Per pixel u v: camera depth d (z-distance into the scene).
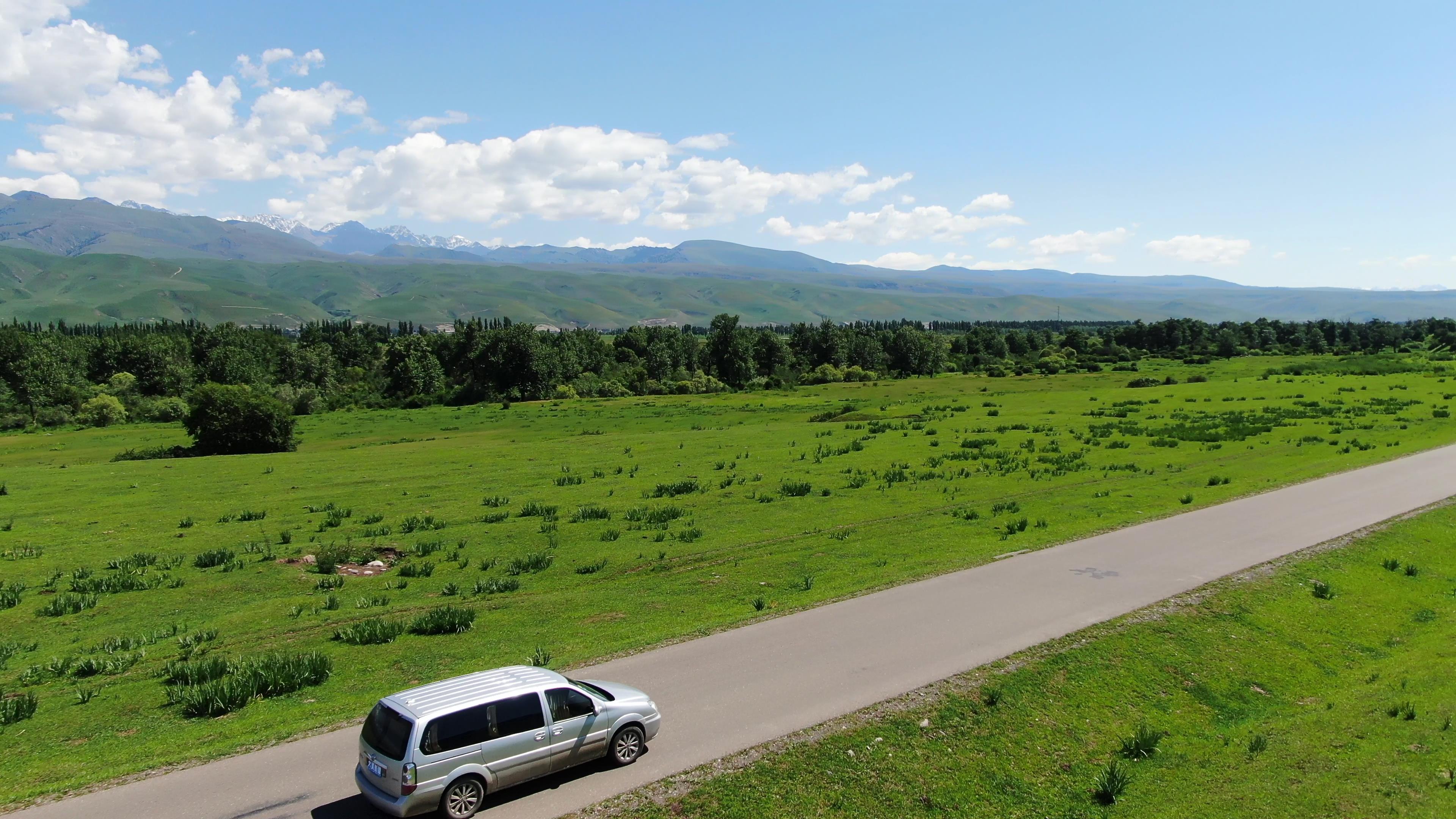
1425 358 137.50
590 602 24.47
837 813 13.34
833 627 20.81
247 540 36.81
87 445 90.00
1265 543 28.23
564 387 149.75
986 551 28.20
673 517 37.97
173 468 60.50
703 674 17.95
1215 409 73.88
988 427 68.12
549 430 90.94
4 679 19.94
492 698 12.84
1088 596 22.86
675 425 89.44
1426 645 21.12
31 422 121.81
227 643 22.00
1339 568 25.86
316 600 26.75
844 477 47.34
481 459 61.72
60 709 17.27
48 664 20.83
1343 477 39.91
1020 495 39.28
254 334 195.38
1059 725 16.39
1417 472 40.50
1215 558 26.45
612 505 42.09
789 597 23.72
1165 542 28.62
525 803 12.96
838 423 79.62
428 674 18.55
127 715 16.78
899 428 70.38
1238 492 37.12
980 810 13.82
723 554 30.50
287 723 15.92
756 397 130.12
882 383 149.00
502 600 25.17
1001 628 20.45
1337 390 84.94
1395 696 18.09
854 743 15.00
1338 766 15.34
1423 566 27.08
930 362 183.00
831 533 32.91
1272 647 20.59
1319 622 22.22
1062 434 61.97
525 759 12.91
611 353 190.25
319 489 50.22
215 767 14.12
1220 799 14.29
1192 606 22.00
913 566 26.45
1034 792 14.46
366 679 18.39
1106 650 19.20
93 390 142.50
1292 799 14.30
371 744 12.40
